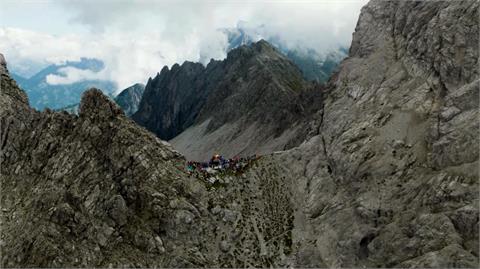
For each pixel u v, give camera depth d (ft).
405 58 385.70
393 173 310.04
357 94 400.26
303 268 296.71
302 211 342.44
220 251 310.04
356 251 284.82
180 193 330.95
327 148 378.12
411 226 264.11
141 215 313.32
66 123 354.74
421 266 233.96
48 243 280.51
